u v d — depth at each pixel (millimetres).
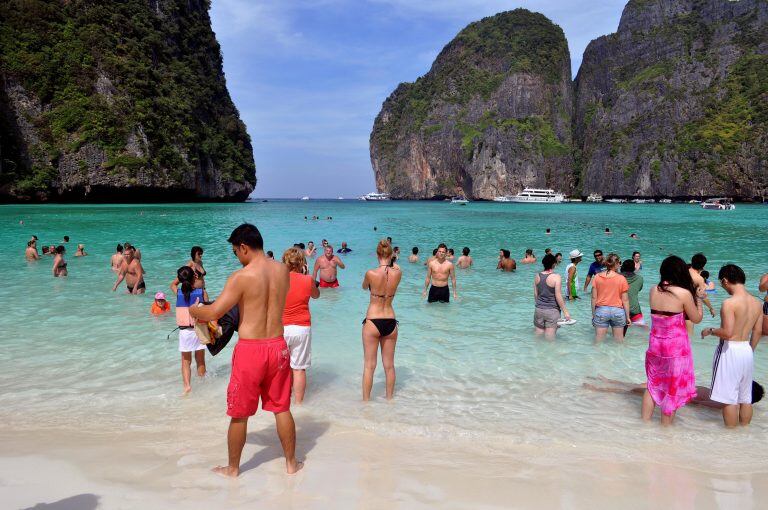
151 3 88875
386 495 3455
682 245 23500
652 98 141000
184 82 88250
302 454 4102
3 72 64562
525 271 15117
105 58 71625
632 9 164375
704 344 7477
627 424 4773
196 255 9141
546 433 4547
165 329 8102
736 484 3668
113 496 3391
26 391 5504
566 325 8695
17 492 3426
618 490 3559
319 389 5664
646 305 10328
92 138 66500
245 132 107000
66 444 4223
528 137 154375
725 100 127312
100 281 12578
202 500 3363
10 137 63750
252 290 3617
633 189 131375
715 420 4895
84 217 39812
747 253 19828
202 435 4449
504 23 189125
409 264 16719
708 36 145375
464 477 3730
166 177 71750
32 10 68812
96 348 7094
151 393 5492
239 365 3611
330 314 9359
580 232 31875
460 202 136125
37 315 9016
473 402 5309
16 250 19078
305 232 31391
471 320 8992
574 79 186750
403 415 4945
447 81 185000
